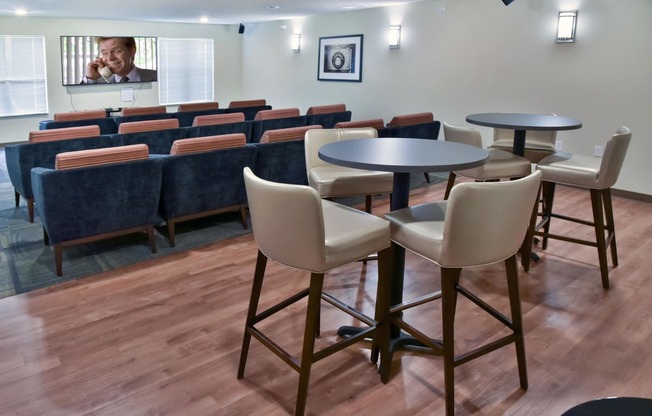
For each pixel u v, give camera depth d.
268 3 6.78
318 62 8.60
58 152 4.21
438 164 1.92
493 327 2.54
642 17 4.75
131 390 2.03
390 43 7.16
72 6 6.90
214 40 10.18
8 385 2.04
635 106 4.94
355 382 2.10
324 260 1.75
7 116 8.22
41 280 3.06
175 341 2.39
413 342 2.35
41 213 3.08
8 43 8.03
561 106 5.50
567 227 4.11
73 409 1.91
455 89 6.50
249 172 1.91
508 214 1.79
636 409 0.83
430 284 3.06
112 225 3.32
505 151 3.56
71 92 8.80
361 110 7.96
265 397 2.00
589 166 3.00
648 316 2.67
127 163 3.24
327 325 2.55
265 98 10.08
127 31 9.18
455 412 1.92
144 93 9.62
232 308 2.72
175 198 3.59
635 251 3.59
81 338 2.41
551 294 2.92
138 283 3.03
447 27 6.44
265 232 1.84
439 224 1.96
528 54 5.67
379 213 4.47
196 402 1.96
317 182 2.74
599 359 2.27
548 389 2.06
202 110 7.24
